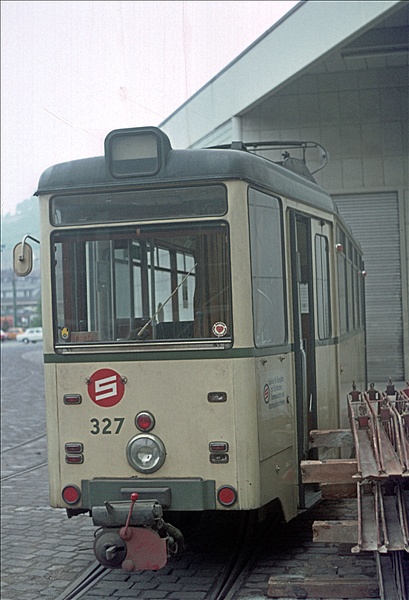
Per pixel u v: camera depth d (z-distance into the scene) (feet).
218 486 19.44
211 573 21.17
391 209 41.45
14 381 104.12
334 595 18.71
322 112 46.03
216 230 19.79
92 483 20.07
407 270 41.88
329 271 27.53
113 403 20.11
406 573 18.66
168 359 19.84
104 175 20.39
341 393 28.63
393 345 41.27
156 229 20.15
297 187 24.02
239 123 53.01
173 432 19.75
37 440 49.98
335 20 40.60
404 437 18.11
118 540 18.63
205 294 19.80
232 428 19.44
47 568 23.03
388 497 19.06
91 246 20.56
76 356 20.43
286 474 21.74
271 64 48.32
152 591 20.01
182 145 52.39
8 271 395.14
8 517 29.66
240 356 19.51
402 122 40.01
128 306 20.29
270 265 21.40
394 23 38.27
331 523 18.99
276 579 19.38
